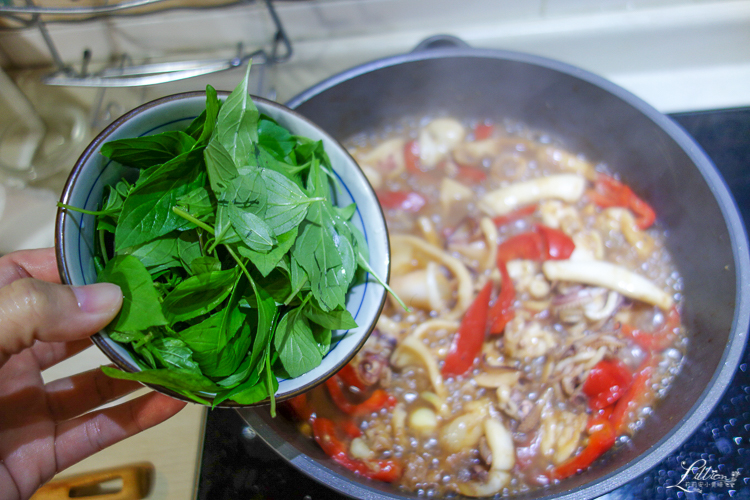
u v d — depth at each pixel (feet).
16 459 1.76
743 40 2.85
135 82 2.30
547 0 2.84
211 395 1.37
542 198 2.66
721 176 2.31
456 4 2.84
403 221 2.67
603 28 2.86
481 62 2.50
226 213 1.36
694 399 1.93
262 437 1.76
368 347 2.27
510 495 2.00
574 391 2.18
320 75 2.94
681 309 2.40
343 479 1.72
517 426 2.13
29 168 2.54
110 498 1.94
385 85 2.62
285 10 2.72
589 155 2.83
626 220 2.58
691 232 2.39
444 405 2.19
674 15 2.81
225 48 2.84
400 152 2.85
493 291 2.41
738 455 1.98
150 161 1.48
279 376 1.51
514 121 2.93
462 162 2.84
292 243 1.41
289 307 1.53
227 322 1.36
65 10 2.09
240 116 1.44
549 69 2.48
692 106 2.81
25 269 1.91
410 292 2.37
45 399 1.91
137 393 2.27
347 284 1.54
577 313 2.33
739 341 1.89
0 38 2.56
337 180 1.80
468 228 2.58
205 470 1.97
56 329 1.30
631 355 2.28
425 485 2.03
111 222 1.44
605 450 2.06
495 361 2.27
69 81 2.39
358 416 2.17
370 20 2.87
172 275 1.45
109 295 1.29
